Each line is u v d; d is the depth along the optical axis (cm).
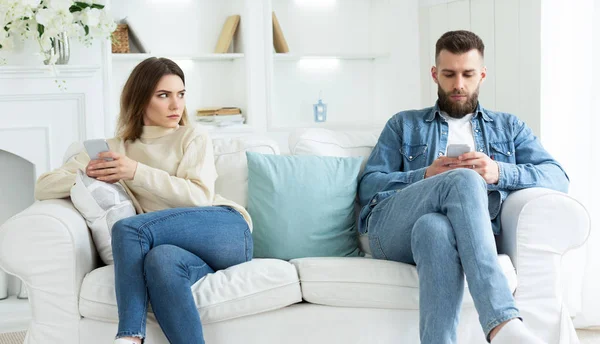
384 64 467
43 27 309
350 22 476
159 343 213
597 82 314
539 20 334
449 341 203
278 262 230
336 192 261
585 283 316
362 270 222
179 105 253
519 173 243
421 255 206
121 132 254
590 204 316
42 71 345
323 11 469
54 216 216
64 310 216
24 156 351
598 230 314
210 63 440
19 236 213
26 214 216
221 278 219
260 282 219
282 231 254
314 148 277
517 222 229
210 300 213
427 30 433
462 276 206
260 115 425
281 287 221
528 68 342
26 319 346
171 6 429
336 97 476
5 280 363
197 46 436
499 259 224
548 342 229
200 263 220
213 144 276
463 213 205
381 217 245
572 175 321
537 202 228
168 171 245
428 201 221
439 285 203
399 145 270
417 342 225
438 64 267
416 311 224
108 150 232
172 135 252
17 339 322
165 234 215
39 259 215
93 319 216
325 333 224
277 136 430
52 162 355
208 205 239
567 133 323
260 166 263
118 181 236
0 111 344
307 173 262
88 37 349
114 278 214
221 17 440
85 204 227
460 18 399
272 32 432
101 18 327
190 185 237
